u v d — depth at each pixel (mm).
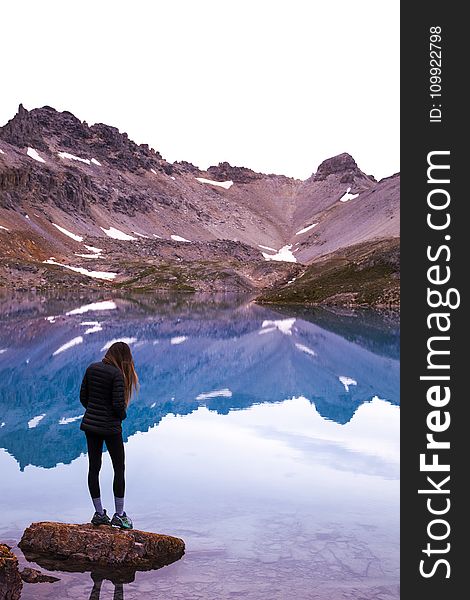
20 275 151000
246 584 8352
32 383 26297
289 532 10328
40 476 13297
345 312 79562
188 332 51688
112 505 11461
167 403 23031
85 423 9781
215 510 11391
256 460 15000
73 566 8922
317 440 17203
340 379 29297
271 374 30766
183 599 7887
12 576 7848
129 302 99312
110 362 10055
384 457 15273
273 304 100062
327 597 8031
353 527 10586
